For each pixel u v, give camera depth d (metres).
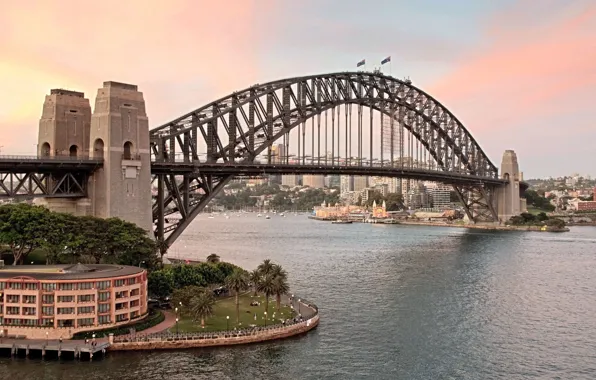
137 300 100.88
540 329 107.38
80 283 95.19
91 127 126.50
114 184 123.44
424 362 88.88
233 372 83.06
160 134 141.75
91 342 90.06
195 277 117.19
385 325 108.44
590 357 92.12
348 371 84.62
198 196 150.88
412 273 167.75
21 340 92.38
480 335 103.00
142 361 86.88
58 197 122.81
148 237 125.94
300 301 120.19
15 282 95.06
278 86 169.25
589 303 128.62
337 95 198.50
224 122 153.50
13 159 110.56
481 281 154.75
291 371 84.00
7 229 110.00
